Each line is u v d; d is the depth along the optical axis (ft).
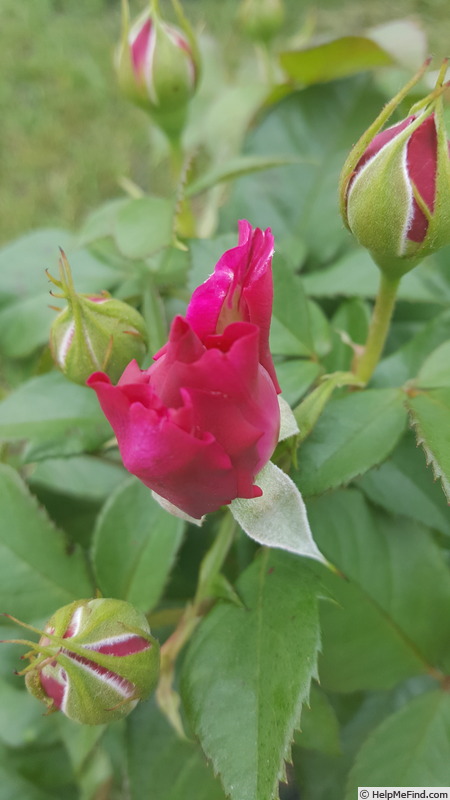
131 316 0.42
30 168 1.44
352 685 0.46
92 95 1.53
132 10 1.70
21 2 1.74
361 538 0.47
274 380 0.32
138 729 0.49
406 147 0.32
